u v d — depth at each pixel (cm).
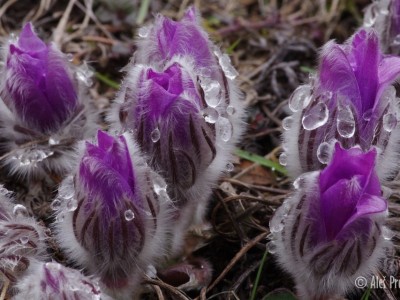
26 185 33
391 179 32
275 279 31
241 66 39
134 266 28
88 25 40
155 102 28
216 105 28
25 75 31
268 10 41
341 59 27
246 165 35
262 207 32
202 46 29
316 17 41
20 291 27
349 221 26
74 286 26
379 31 33
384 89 28
